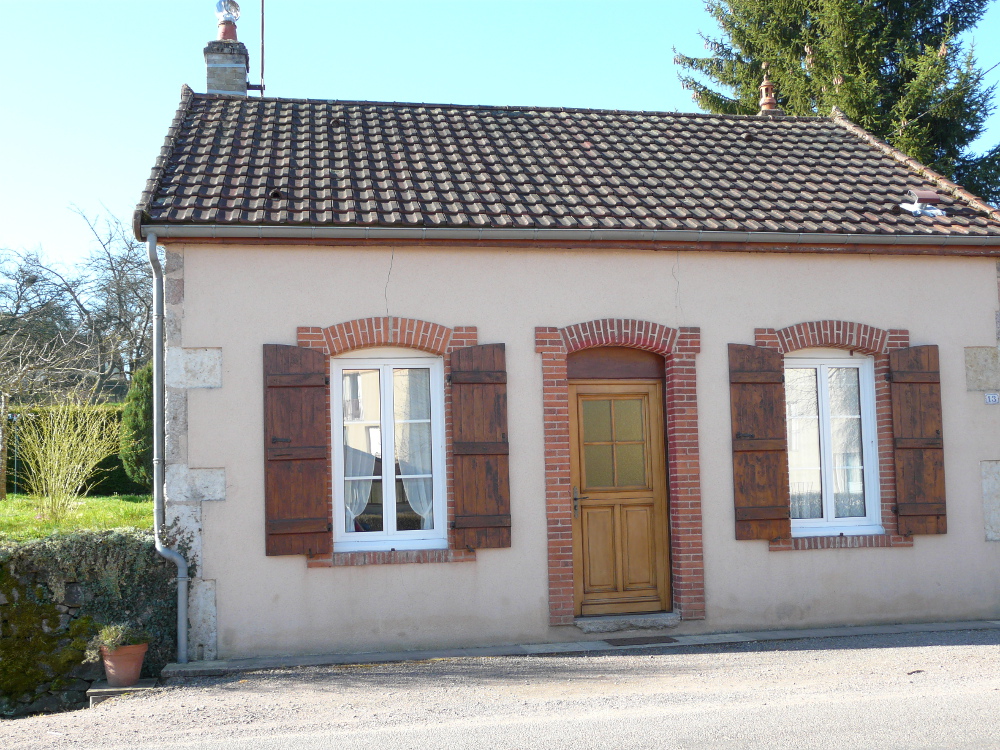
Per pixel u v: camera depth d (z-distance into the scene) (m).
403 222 8.50
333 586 8.34
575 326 9.00
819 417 9.74
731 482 9.21
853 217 9.85
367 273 8.66
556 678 7.29
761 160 11.47
